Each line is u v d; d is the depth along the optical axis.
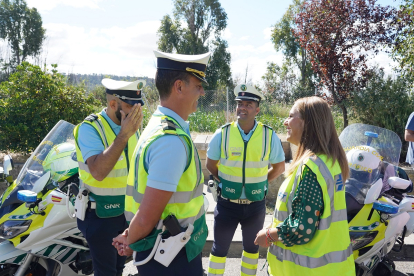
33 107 6.64
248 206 3.15
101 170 2.38
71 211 2.86
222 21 34.09
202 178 1.82
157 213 1.58
